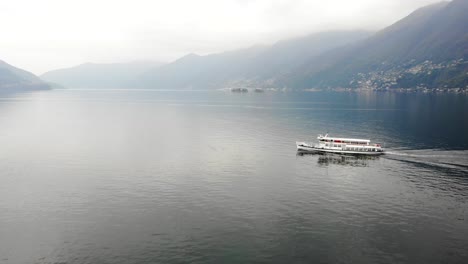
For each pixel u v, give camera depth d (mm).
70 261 68750
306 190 105938
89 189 106688
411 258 68938
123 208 92312
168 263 67438
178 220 85062
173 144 174375
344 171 125875
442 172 122750
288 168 130125
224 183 112312
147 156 148250
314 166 132750
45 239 76750
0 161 139250
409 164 133375
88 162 137875
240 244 73750
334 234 78062
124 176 119562
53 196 101000
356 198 99250
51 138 189750
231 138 191375
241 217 86562
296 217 86688
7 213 89562
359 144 155125
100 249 72562
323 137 161125
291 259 68500
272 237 76750
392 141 173125
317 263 67312
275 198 99188
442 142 168625
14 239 76875
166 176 119562
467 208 91812
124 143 176625
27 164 135000
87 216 87625
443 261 68000
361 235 77688
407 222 83938
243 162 138500
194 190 105562
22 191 105125
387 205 94062
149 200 97750
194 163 136625
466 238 76312
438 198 98812
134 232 79312
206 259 68562
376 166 131750
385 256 69562
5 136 195000
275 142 179375
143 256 69812
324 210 90938
